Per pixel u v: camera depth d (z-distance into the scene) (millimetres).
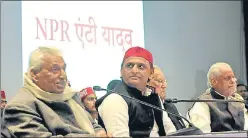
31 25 3746
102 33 4148
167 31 4770
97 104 2102
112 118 1979
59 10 3916
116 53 4207
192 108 2570
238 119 2564
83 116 1918
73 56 3930
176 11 4867
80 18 4031
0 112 1703
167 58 4734
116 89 2152
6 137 1661
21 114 1690
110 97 2037
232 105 2592
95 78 4031
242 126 2576
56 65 1825
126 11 4332
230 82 2594
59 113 1826
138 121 2053
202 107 2506
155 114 2166
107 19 4199
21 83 3662
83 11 4059
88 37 4055
